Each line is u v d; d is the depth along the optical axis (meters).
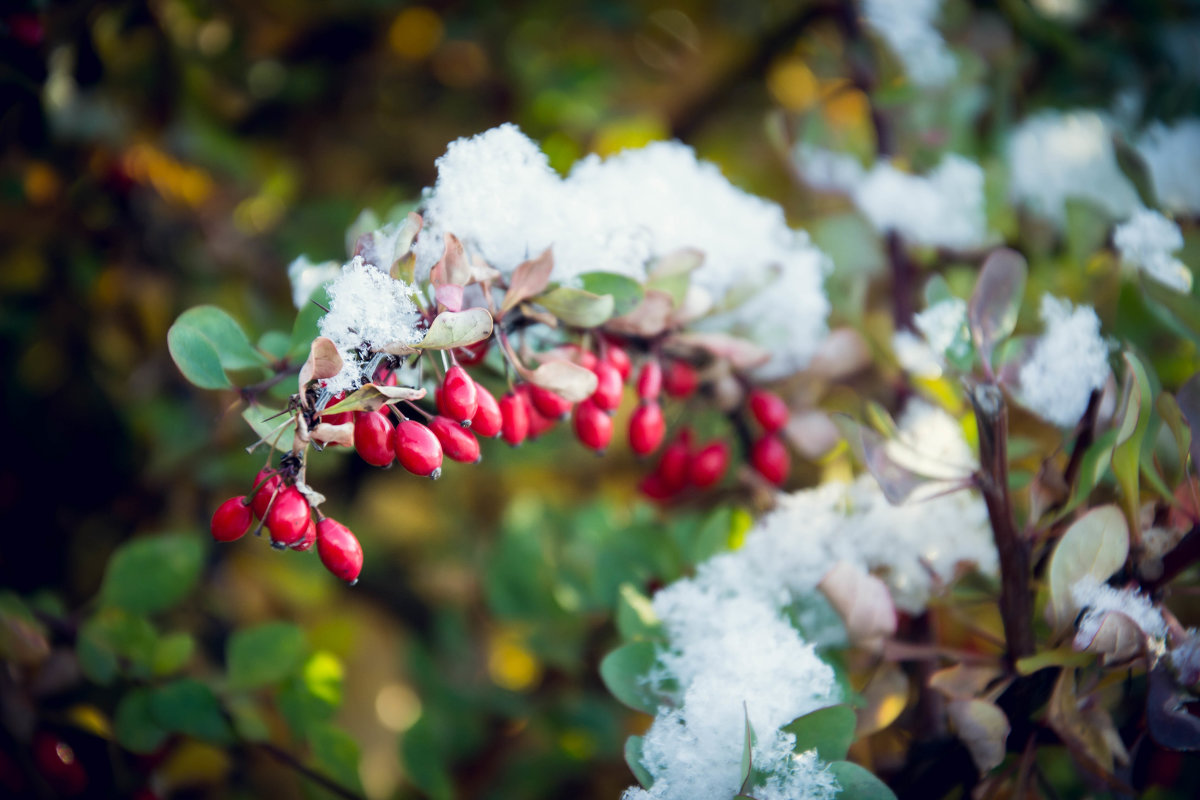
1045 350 0.33
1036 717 0.31
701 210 0.35
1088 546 0.30
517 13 0.59
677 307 0.32
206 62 0.50
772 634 0.32
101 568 0.47
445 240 0.28
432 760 0.41
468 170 0.31
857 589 0.31
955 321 0.32
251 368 0.31
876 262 0.41
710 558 0.34
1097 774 0.30
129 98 0.47
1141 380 0.30
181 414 0.47
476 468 0.59
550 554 0.41
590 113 0.56
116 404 0.47
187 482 0.48
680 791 0.30
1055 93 0.46
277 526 0.28
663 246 0.33
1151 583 0.31
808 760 0.30
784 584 0.34
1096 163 0.44
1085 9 0.48
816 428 0.37
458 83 0.62
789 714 0.31
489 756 0.43
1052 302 0.35
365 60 0.60
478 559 0.57
